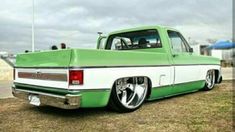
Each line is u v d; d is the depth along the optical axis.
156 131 3.95
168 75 5.92
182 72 6.38
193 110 5.16
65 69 4.21
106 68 4.52
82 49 4.22
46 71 4.60
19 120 4.68
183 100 6.21
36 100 4.86
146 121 4.47
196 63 6.98
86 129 4.11
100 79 4.42
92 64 4.32
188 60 6.64
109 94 4.61
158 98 5.92
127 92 5.15
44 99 4.62
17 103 6.27
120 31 6.91
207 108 5.30
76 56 4.14
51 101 4.46
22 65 5.23
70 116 4.89
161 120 4.51
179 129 4.02
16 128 4.22
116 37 7.07
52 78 4.47
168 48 6.04
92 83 4.30
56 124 4.41
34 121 4.61
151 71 5.45
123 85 5.02
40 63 4.75
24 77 5.19
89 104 4.36
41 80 4.72
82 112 5.16
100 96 4.46
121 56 4.82
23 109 5.57
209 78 7.85
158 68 5.64
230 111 5.03
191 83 6.80
